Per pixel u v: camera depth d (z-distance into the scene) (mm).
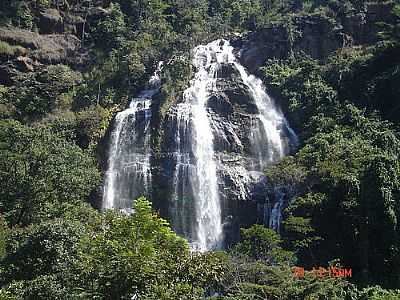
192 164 43219
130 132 46375
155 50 56719
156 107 47219
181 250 13961
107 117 49062
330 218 32250
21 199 31484
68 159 34969
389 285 28297
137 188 42938
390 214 29141
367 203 30094
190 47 57094
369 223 29875
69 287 15172
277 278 23781
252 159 44062
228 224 39719
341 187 32344
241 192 40469
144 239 13102
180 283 12797
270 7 68562
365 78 47250
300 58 54000
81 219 29172
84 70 59656
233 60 55531
